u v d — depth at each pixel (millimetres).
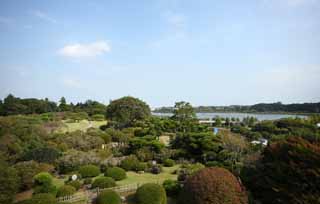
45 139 26188
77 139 25469
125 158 20312
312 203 8930
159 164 21109
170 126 36719
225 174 11156
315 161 9672
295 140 11297
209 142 22031
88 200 12570
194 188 10664
